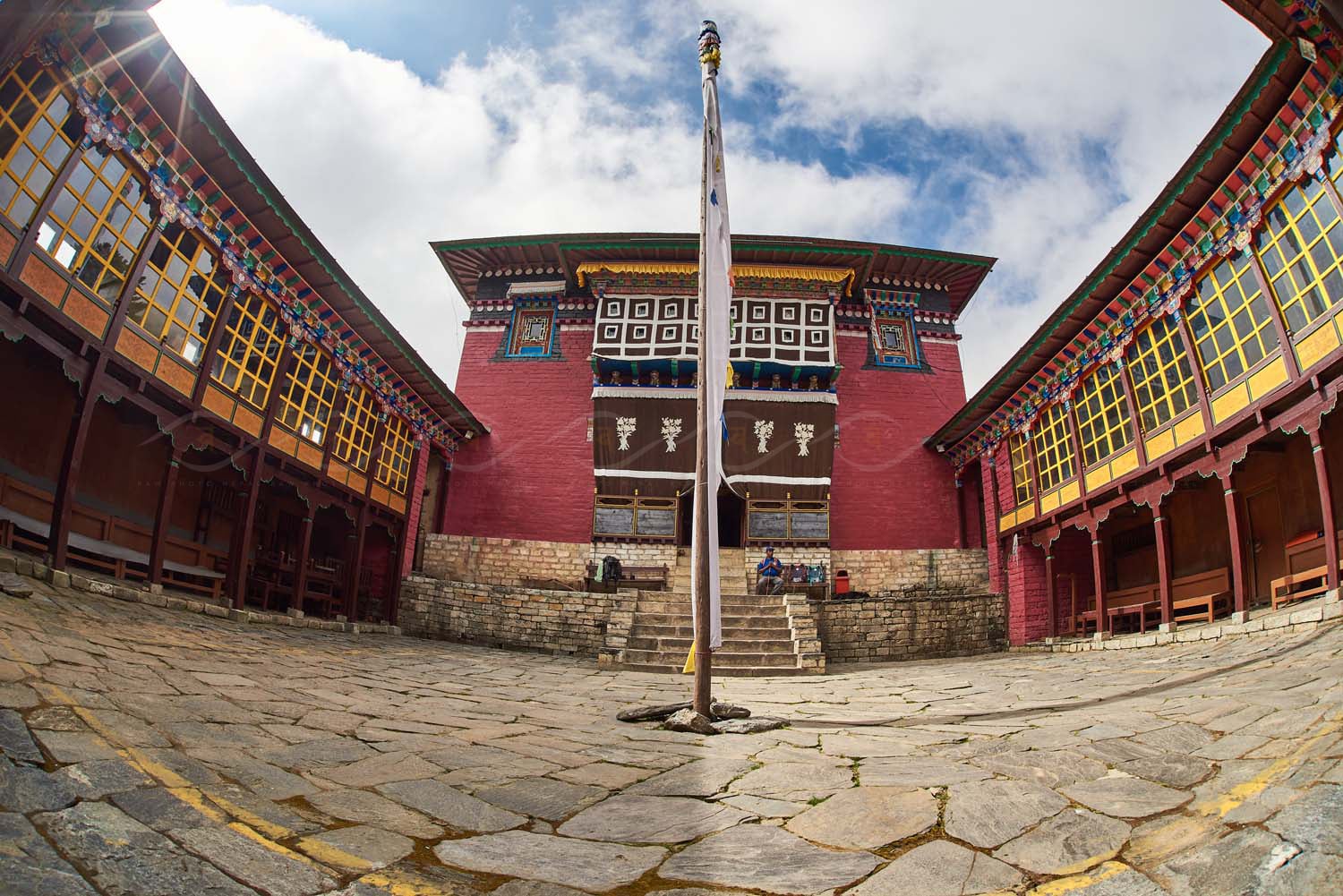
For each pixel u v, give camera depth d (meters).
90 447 12.88
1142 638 13.73
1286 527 13.52
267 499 17.55
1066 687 9.63
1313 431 10.72
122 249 10.68
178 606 11.72
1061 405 17.28
